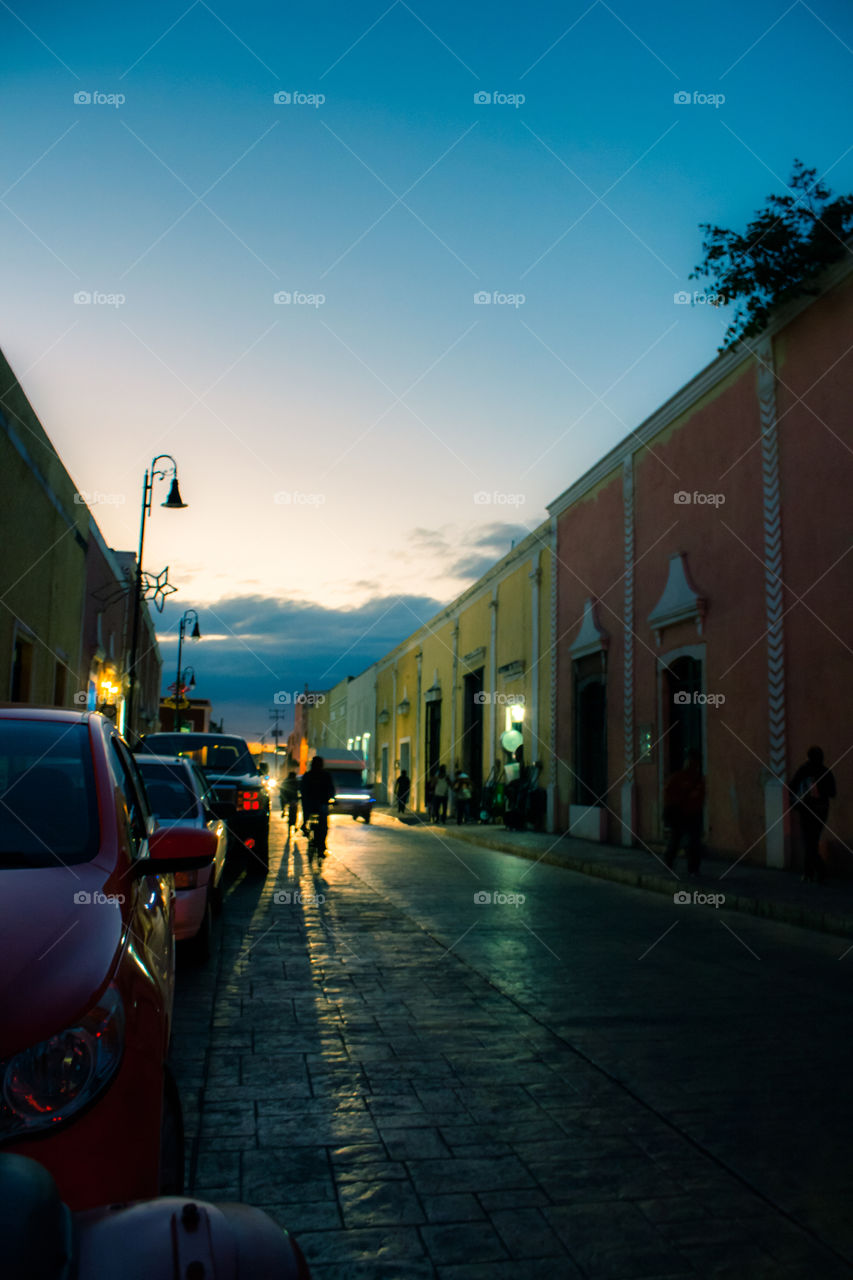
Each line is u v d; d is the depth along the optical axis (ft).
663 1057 16.85
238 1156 12.32
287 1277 4.46
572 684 74.64
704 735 53.01
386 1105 14.30
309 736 275.59
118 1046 7.48
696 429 55.21
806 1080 15.67
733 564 50.67
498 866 53.26
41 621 52.31
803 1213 10.96
